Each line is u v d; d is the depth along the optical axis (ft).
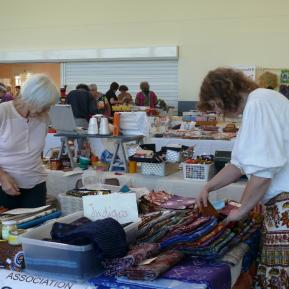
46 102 6.23
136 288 3.82
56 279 4.11
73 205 6.21
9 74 39.58
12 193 6.70
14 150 6.79
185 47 32.22
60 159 10.91
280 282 4.98
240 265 4.86
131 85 34.01
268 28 30.07
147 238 4.85
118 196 5.14
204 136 11.92
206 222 5.14
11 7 36.40
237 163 5.46
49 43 35.73
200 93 5.05
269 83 13.10
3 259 4.46
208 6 31.32
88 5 34.24
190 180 9.16
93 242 4.12
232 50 31.07
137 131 10.69
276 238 4.96
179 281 3.90
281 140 4.62
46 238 4.63
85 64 35.12
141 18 33.06
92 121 10.59
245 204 4.86
